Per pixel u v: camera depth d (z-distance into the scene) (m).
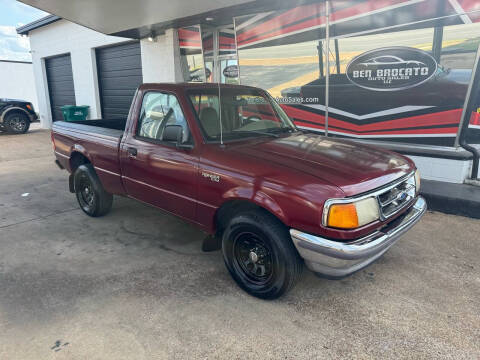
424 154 5.52
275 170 2.75
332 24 5.97
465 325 2.67
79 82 12.88
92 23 7.73
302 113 6.77
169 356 2.39
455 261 3.62
